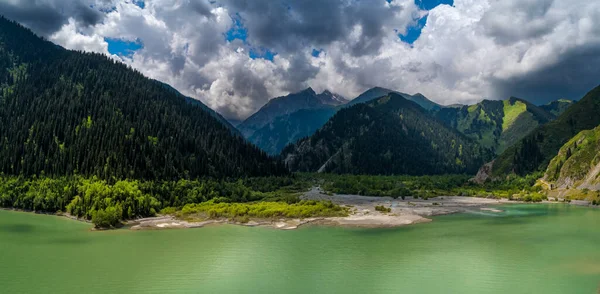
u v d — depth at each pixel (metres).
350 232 104.12
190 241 92.62
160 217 127.12
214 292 60.03
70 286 62.06
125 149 172.38
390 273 69.12
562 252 82.62
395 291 60.91
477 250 84.31
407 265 73.62
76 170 164.12
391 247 87.12
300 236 98.62
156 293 59.91
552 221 124.31
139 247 86.44
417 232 104.50
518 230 107.50
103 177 155.12
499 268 71.62
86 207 123.31
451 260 76.81
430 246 88.12
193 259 77.38
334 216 127.62
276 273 69.12
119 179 152.12
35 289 60.59
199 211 132.50
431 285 63.38
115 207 117.19
